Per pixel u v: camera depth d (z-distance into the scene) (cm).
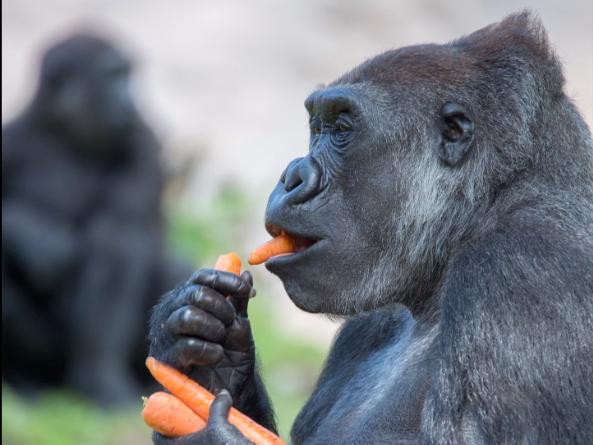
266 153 3991
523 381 958
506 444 948
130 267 2673
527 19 1149
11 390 2545
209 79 4378
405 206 1116
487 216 1088
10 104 4125
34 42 4488
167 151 3041
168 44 4562
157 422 1112
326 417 1176
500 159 1091
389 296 1127
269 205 1137
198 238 3139
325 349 2788
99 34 2827
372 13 4981
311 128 1177
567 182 1079
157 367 1118
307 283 1126
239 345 1152
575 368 963
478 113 1105
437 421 979
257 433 1080
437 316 1120
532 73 1103
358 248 1119
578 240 1024
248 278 1129
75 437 2189
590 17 5622
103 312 2644
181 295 1128
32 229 2677
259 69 4550
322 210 1118
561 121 1102
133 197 2731
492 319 978
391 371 1141
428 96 1120
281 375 2577
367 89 1133
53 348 2672
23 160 2758
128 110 2759
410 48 1161
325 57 4712
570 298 979
